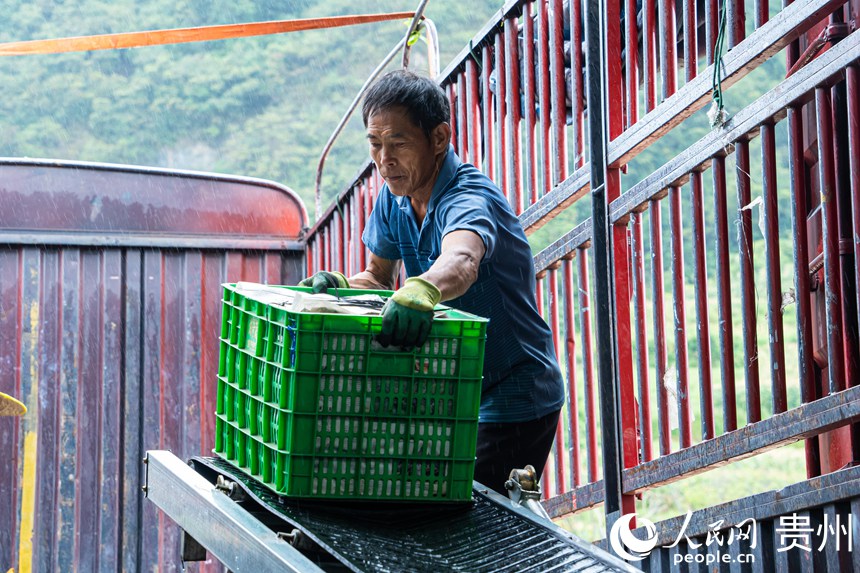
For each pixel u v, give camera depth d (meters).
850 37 3.41
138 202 9.26
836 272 3.58
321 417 3.07
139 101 34.22
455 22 33.41
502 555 2.90
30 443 8.95
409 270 4.17
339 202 8.27
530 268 3.88
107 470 9.07
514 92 5.58
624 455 4.57
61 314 9.05
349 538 2.91
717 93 4.00
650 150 27.98
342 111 33.59
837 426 3.48
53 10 35.81
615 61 4.73
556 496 5.10
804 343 3.64
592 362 5.10
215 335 9.32
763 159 3.81
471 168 3.82
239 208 9.45
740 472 22.22
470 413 3.17
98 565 8.98
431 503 3.24
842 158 3.82
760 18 3.88
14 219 9.01
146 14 35.75
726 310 3.97
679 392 4.23
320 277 3.79
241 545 2.95
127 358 9.17
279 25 7.92
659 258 4.41
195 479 3.45
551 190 5.21
